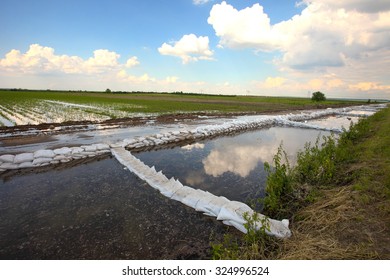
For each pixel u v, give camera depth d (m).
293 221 3.87
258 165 7.29
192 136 10.91
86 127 13.04
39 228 3.83
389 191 4.01
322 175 5.26
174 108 27.36
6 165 6.30
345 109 31.08
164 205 4.58
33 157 6.70
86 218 4.12
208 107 30.03
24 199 4.83
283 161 7.71
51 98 42.91
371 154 6.42
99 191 5.21
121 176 6.09
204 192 4.75
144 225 3.92
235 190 5.44
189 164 7.33
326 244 2.98
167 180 5.49
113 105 30.38
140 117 17.41
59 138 10.08
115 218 4.13
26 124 13.84
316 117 22.39
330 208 3.94
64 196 4.96
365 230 3.21
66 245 3.43
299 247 3.01
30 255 3.22
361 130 10.33
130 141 8.94
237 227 3.76
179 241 3.53
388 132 9.48
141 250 3.33
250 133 13.17
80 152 7.40
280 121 17.02
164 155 8.34
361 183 4.57
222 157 8.13
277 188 4.58
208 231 3.77
